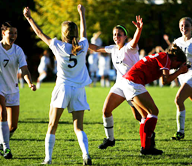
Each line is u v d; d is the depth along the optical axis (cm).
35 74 11850
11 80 2030
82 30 2009
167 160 1900
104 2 10731
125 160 1908
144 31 11669
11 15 11300
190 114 3762
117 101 2117
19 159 1953
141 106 1941
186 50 2486
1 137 1948
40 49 12212
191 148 2216
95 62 8069
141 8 11319
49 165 1770
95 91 6781
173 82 7975
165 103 4859
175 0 11769
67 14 10600
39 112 4034
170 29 11738
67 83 1781
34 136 2648
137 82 1922
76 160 1919
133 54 2139
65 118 3584
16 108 2084
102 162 1864
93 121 3362
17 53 2019
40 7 11788
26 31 11812
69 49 1778
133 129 2952
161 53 1939
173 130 2884
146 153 2009
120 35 2150
